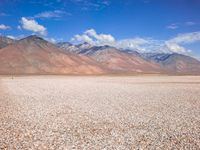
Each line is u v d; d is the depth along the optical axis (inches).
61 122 743.7
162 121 763.4
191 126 703.1
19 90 1806.1
